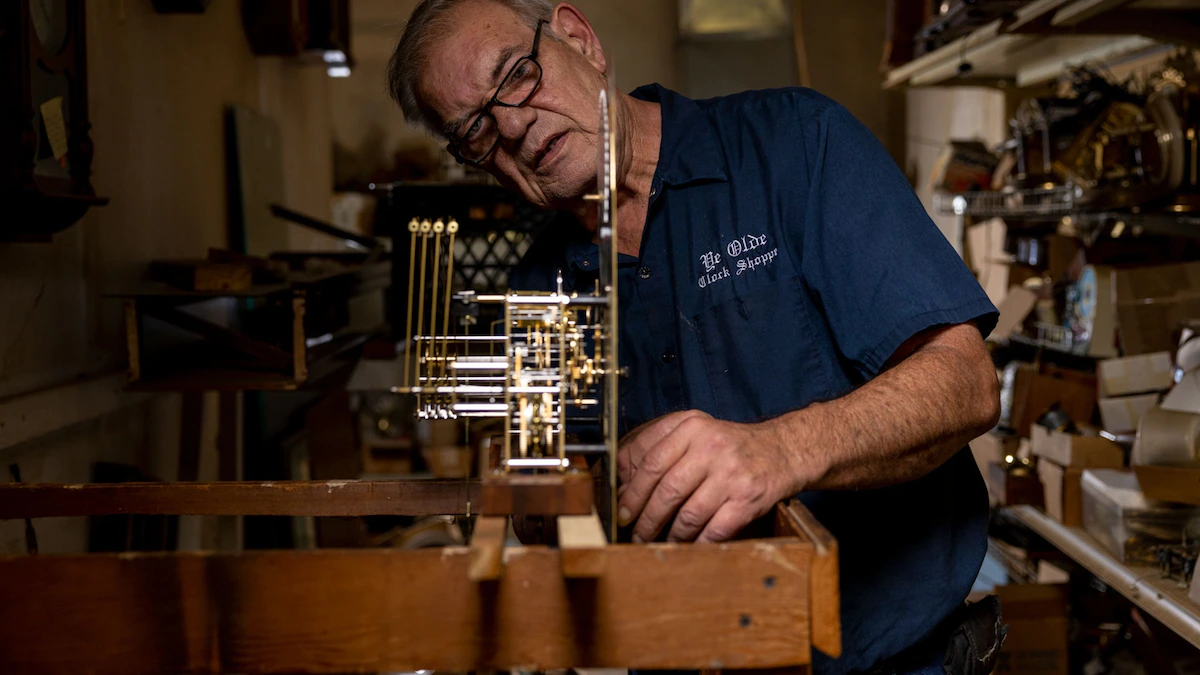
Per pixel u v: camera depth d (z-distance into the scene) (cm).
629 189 137
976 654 131
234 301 306
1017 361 294
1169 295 226
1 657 83
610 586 83
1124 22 213
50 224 173
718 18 662
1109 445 218
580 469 94
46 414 181
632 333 139
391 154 684
